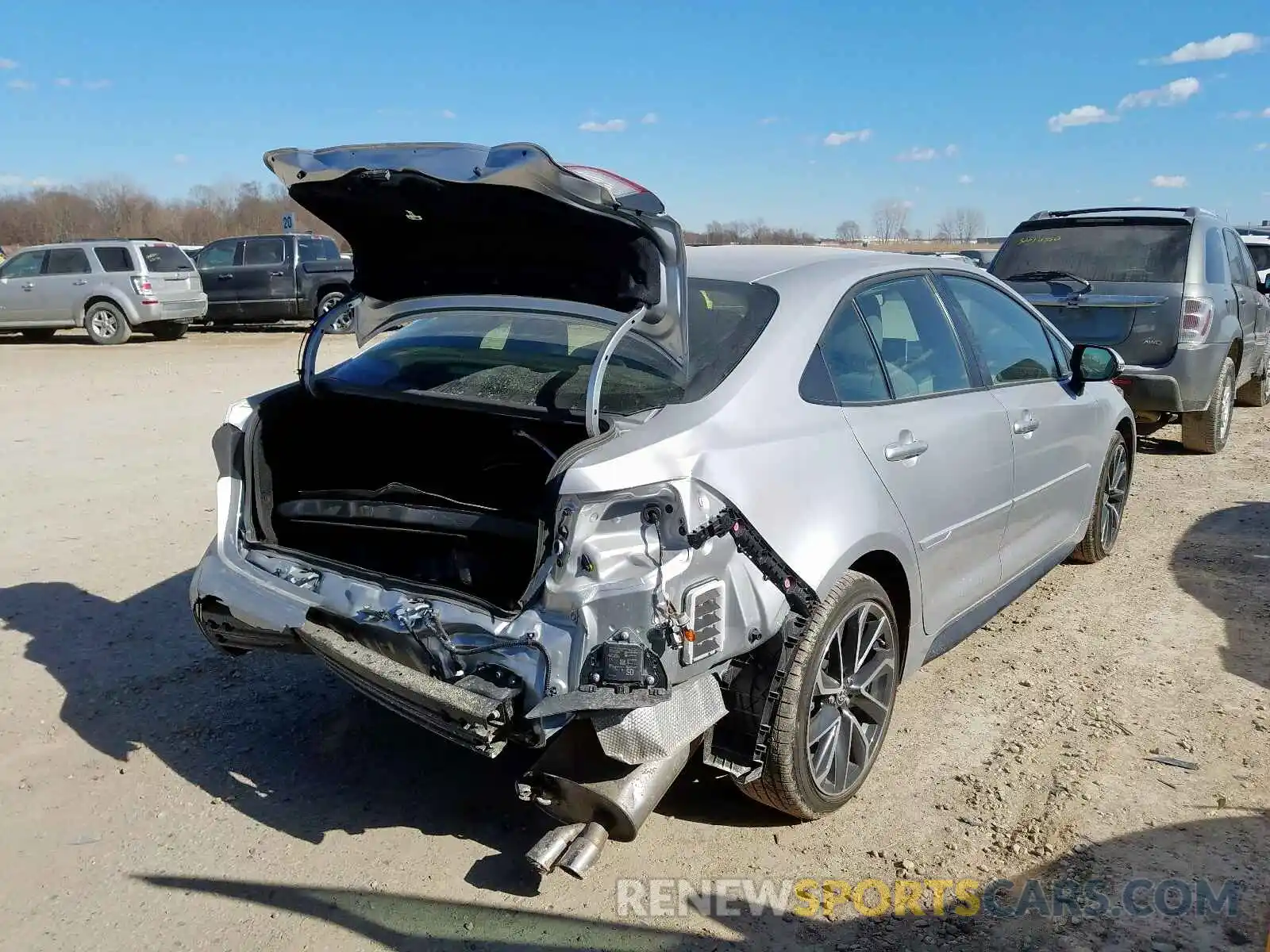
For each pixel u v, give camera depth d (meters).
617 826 2.83
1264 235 18.25
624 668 2.66
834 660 3.35
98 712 4.15
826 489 3.20
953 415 3.95
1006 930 2.88
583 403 3.13
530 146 2.68
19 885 3.09
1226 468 8.37
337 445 3.90
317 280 20.91
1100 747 3.85
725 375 3.15
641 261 2.96
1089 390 5.38
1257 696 4.25
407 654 2.94
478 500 3.39
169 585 5.55
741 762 3.07
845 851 3.26
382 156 2.95
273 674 4.52
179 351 17.91
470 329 3.92
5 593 5.39
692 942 2.84
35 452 8.84
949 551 3.94
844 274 3.74
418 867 3.18
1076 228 8.59
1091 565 5.92
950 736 3.96
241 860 3.21
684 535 2.77
